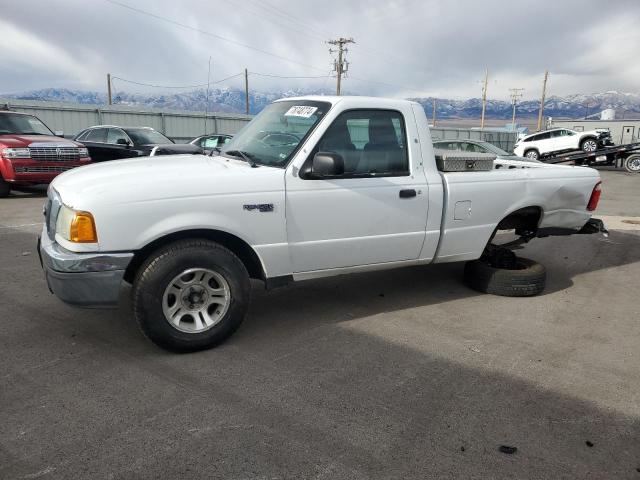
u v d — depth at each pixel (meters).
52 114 27.86
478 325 4.45
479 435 2.82
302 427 2.85
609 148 24.02
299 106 4.35
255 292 5.19
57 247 3.53
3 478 2.39
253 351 3.81
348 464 2.55
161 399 3.11
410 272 6.02
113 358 3.64
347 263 4.27
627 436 2.86
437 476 2.48
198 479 2.42
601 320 4.68
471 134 44.78
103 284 3.42
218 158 4.32
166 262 3.52
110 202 3.37
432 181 4.48
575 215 5.40
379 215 4.25
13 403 3.03
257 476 2.44
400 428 2.87
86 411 2.96
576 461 2.62
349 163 4.12
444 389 3.32
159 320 3.57
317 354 3.79
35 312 4.48
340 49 50.59
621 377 3.56
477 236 4.87
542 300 5.20
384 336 4.16
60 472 2.44
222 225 3.66
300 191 3.91
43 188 13.45
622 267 6.66
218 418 2.92
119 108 31.11
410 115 4.40
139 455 2.58
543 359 3.81
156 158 4.38
